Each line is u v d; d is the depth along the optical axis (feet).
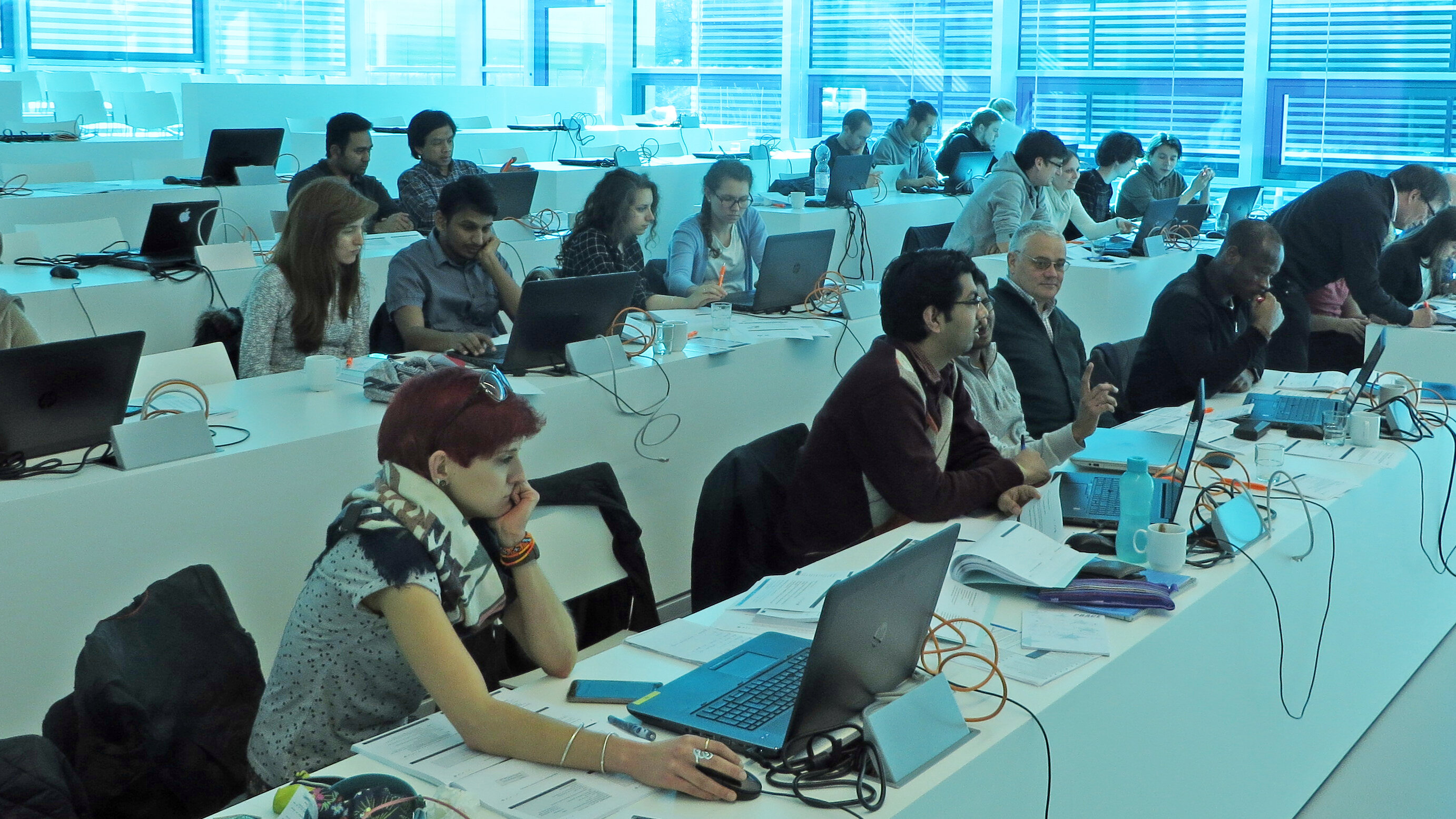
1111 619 6.23
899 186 26.81
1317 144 29.45
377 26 39.14
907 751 4.67
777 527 8.64
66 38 33.37
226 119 29.91
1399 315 14.44
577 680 5.51
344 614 5.12
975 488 7.97
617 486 8.54
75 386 7.54
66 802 4.54
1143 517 6.94
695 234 14.85
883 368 8.07
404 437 5.15
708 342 12.19
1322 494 8.35
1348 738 9.19
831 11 36.96
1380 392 10.54
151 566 7.70
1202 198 25.07
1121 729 5.87
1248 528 7.46
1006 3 33.32
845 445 8.20
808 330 12.92
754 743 4.79
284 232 10.75
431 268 12.34
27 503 7.03
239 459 8.05
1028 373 11.27
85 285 13.57
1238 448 9.46
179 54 35.50
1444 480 10.43
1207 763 6.89
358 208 10.64
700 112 40.06
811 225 22.80
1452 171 27.66
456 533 5.12
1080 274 18.30
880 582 4.82
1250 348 10.96
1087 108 32.78
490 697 4.87
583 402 10.41
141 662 5.53
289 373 10.38
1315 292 15.76
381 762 4.76
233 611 6.12
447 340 11.44
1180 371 11.27
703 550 8.59
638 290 13.89
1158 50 31.35
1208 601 6.55
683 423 11.49
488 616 5.28
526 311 10.26
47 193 18.56
